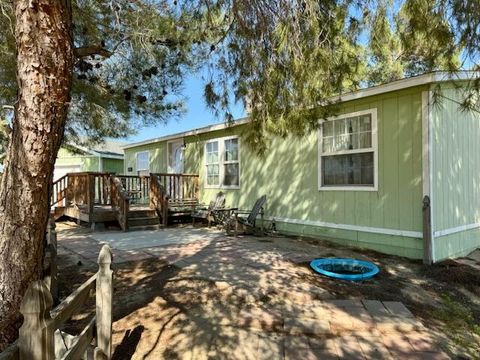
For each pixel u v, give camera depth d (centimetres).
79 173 898
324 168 697
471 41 244
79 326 307
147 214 891
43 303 146
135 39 385
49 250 338
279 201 796
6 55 374
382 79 802
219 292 381
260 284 401
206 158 1035
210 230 823
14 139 205
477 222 672
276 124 341
